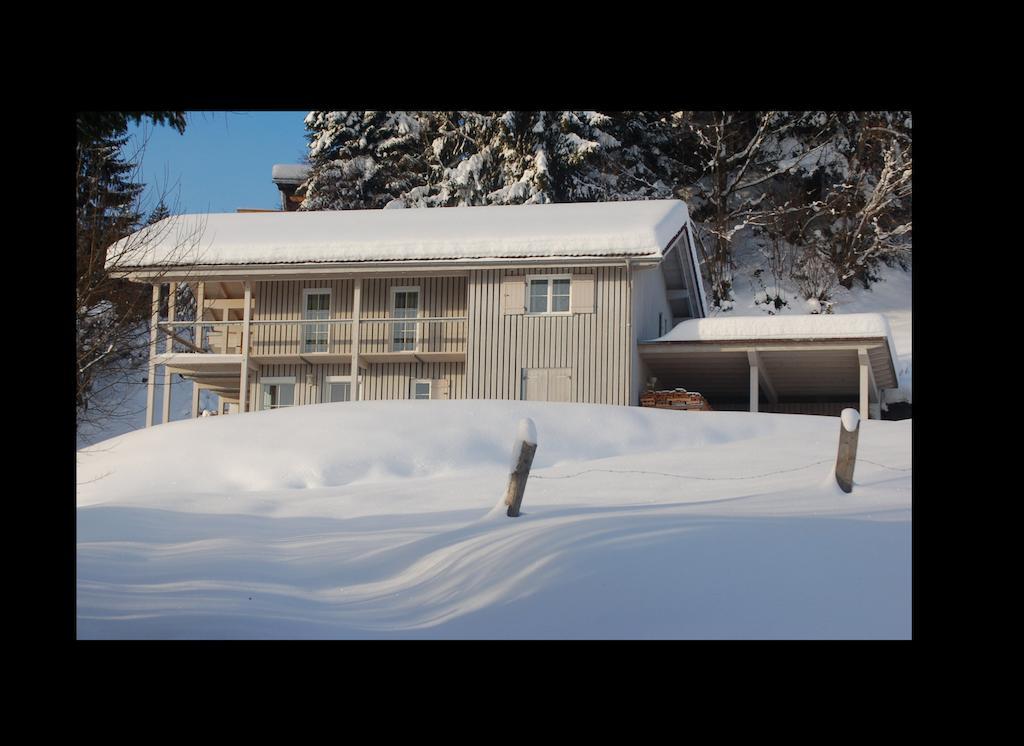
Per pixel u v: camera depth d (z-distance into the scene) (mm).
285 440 20422
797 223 50312
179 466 19734
